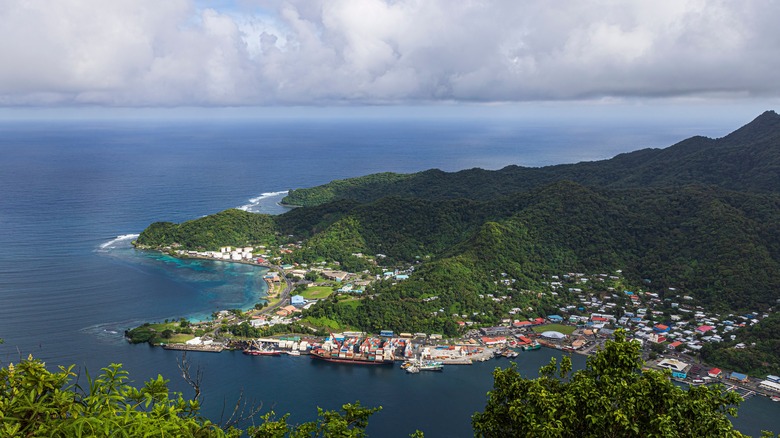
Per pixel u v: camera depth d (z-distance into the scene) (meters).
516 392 25.78
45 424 14.77
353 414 23.55
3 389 15.57
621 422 22.20
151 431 15.32
